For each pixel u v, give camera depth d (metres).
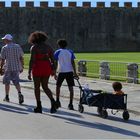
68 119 18.61
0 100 24.33
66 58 20.91
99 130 16.45
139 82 34.78
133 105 22.31
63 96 26.36
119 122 18.19
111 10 127.19
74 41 126.38
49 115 19.53
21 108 21.50
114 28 127.31
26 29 123.88
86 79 37.09
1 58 23.16
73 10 126.25
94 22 126.88
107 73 37.12
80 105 20.44
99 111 19.41
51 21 125.31
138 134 15.88
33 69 19.88
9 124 17.23
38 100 20.03
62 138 14.91
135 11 127.88
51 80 35.56
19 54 23.20
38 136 15.15
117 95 18.83
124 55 92.31
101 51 123.88
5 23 123.00
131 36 127.81
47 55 19.88
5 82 23.53
